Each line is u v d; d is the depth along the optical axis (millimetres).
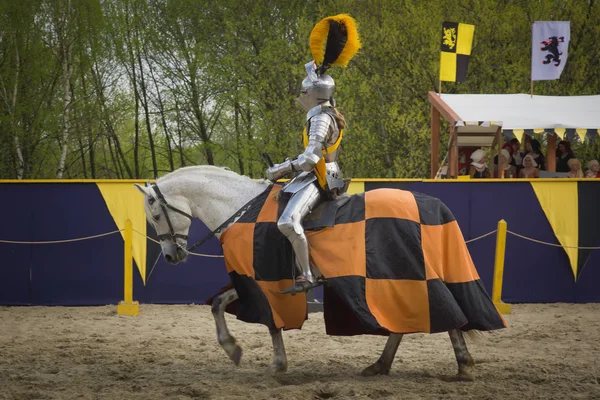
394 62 26297
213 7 29406
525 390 5992
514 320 10375
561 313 11070
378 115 26375
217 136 31266
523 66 25406
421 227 6355
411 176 25281
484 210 12070
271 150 27406
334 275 6191
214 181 6844
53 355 7773
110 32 29875
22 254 11930
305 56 26734
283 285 6395
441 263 6316
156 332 9398
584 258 12117
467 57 16922
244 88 27906
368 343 8602
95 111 30469
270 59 27031
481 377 6570
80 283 11930
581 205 12109
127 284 10992
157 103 31375
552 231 12102
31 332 9391
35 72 29594
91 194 11938
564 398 5684
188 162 33500
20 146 29391
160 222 6945
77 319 10523
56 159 31234
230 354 6613
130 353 7918
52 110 29859
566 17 25766
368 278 6203
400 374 6793
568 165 16906
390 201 6434
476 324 6258
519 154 16891
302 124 27062
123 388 6133
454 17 25422
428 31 25266
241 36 28875
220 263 12031
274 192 6609
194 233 11992
